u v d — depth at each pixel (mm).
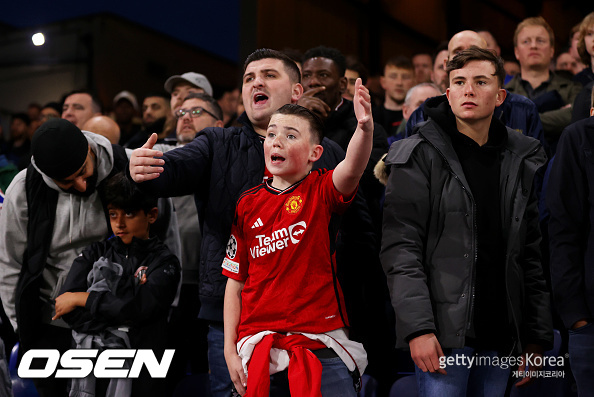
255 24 5129
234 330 1889
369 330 2385
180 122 3232
